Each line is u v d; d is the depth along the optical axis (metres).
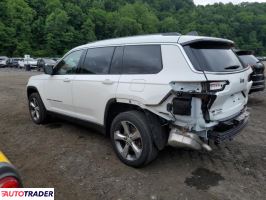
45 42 77.00
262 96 10.34
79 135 5.39
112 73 4.29
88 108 4.66
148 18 111.19
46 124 6.16
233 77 3.62
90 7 106.25
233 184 3.59
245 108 4.34
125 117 3.91
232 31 100.56
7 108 8.00
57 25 76.50
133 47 4.11
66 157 4.36
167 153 4.54
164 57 3.66
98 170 3.93
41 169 3.96
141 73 3.86
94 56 4.70
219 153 4.60
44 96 5.75
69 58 5.23
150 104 3.61
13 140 5.15
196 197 3.29
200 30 99.12
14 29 71.44
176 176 3.78
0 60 42.00
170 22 109.19
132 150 4.07
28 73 27.64
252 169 4.03
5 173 1.87
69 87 5.00
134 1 137.12
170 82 3.45
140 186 3.51
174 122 3.55
